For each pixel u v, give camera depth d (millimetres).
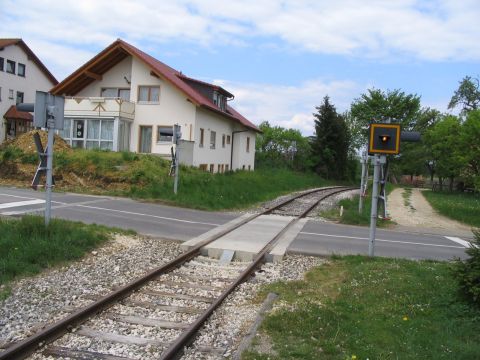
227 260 10266
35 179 9953
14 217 12656
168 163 25406
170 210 17594
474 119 27531
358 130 72938
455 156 28375
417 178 90750
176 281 8148
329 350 5160
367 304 6957
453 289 7145
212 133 35656
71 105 30766
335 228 16172
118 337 5480
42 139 24750
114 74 32750
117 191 21219
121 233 11797
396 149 9742
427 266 9406
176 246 11055
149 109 31453
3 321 5832
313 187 45062
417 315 6422
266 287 8008
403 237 15406
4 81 45906
